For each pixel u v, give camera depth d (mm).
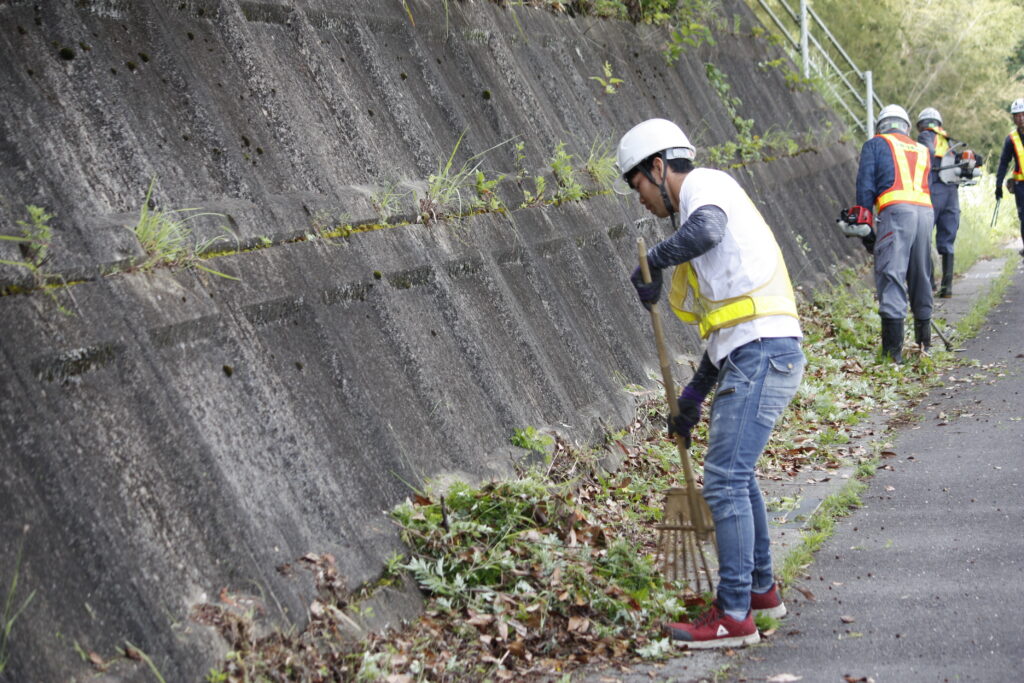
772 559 7785
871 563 8062
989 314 19312
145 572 5484
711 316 6898
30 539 5102
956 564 7887
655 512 8938
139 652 5180
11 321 5598
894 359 15461
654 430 11234
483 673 6258
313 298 7656
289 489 6605
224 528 6012
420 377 8297
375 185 9102
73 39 7117
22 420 5383
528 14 14312
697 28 20047
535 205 11523
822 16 45156
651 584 7379
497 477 8305
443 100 10914
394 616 6547
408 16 11047
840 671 6211
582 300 11578
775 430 12242
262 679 5512
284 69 8859
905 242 15312
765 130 23266
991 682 5910
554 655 6605
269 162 8109
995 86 48500
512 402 9172
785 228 20281
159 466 5887
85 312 5977
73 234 6254
